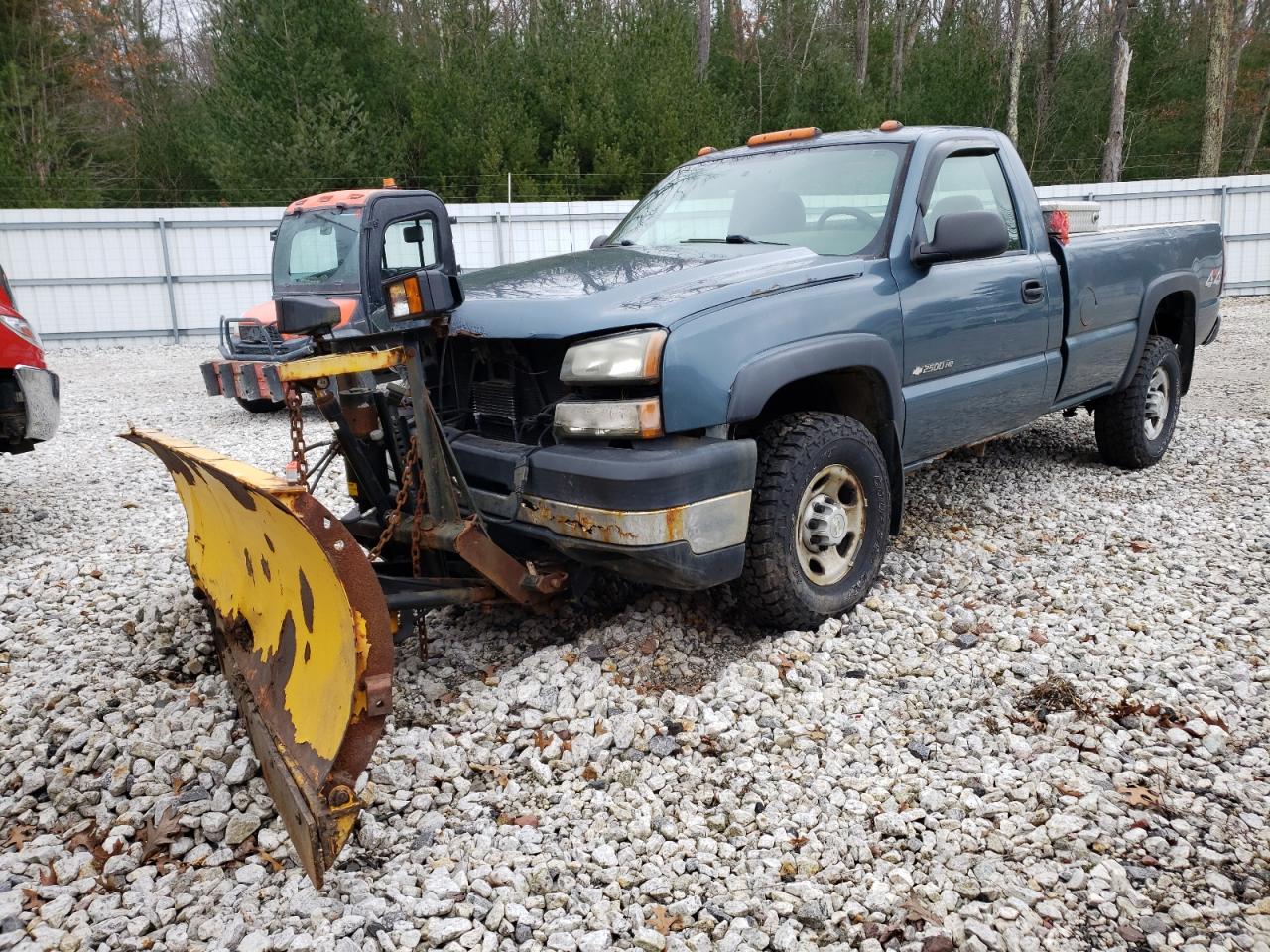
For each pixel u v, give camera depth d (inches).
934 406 179.9
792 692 143.6
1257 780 123.2
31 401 224.5
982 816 118.1
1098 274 222.5
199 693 145.6
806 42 1279.5
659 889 106.9
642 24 932.6
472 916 103.3
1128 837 113.0
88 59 1093.8
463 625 171.6
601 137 845.8
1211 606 172.2
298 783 102.0
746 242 187.5
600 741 132.0
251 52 837.8
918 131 191.2
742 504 143.5
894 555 195.8
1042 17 1316.4
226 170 813.9
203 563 155.9
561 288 154.7
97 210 721.0
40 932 101.8
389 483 162.7
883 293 167.3
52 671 156.7
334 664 104.5
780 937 99.3
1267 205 780.6
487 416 157.3
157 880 110.2
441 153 864.3
